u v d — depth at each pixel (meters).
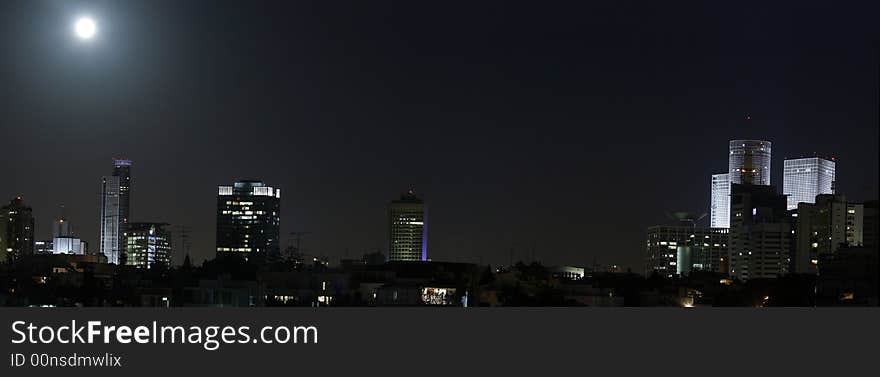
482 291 127.81
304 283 123.50
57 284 117.19
